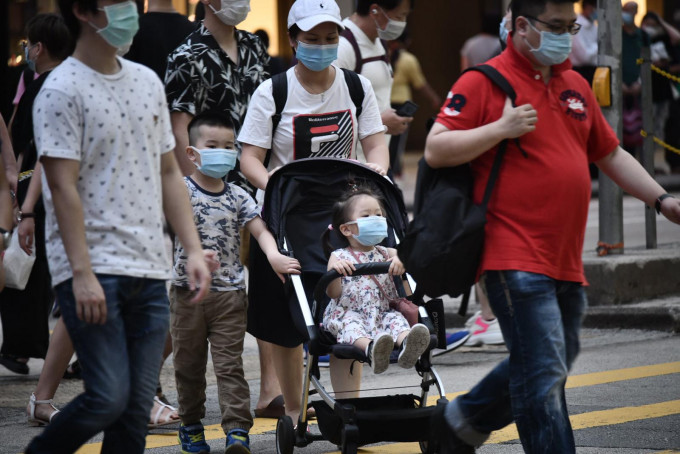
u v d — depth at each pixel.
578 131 10.12
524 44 9.91
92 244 9.00
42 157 8.78
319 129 13.55
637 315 20.84
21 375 18.16
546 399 9.70
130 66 9.43
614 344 19.55
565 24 9.76
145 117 9.31
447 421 10.70
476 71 10.10
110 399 8.96
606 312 21.22
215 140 12.61
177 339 12.59
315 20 12.92
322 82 13.60
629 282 21.61
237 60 15.14
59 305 9.15
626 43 37.72
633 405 14.60
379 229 11.95
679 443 12.55
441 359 18.84
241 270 12.73
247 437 12.21
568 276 10.05
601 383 16.09
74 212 8.77
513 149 9.91
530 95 9.96
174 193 9.81
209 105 14.70
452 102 10.04
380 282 12.09
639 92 38.00
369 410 11.30
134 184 9.18
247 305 12.77
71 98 8.86
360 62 16.92
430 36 64.69
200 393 12.73
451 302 23.23
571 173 9.89
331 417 11.35
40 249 15.89
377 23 16.95
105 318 8.87
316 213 12.94
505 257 9.80
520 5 9.88
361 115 13.98
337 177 13.02
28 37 16.14
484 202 9.92
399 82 40.72
